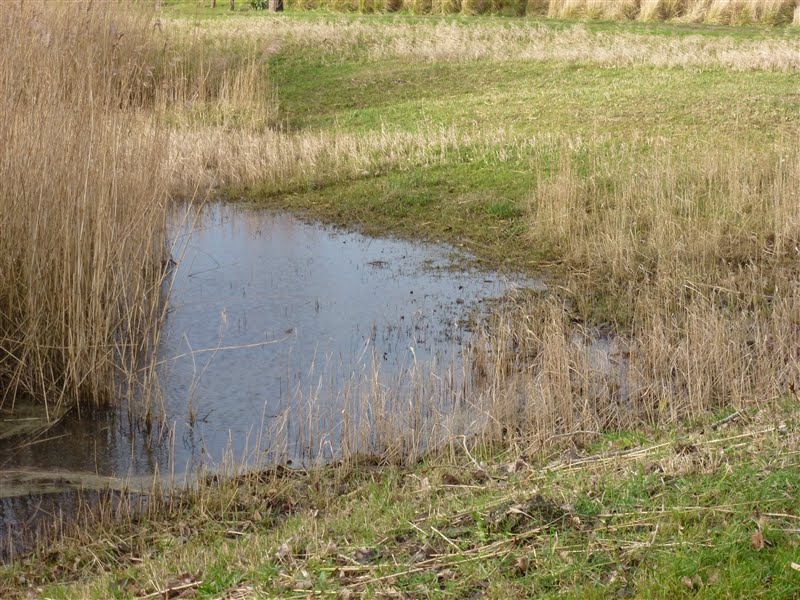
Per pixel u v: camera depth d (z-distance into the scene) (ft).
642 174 45.29
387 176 51.88
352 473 23.50
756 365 27.55
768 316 32.83
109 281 28.86
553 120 59.67
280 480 23.25
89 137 28.35
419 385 27.58
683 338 30.58
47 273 27.84
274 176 53.21
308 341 32.35
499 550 17.13
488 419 25.59
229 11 114.62
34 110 28.12
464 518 18.61
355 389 28.35
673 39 84.28
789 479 18.42
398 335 32.81
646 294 33.27
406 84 75.00
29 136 27.73
